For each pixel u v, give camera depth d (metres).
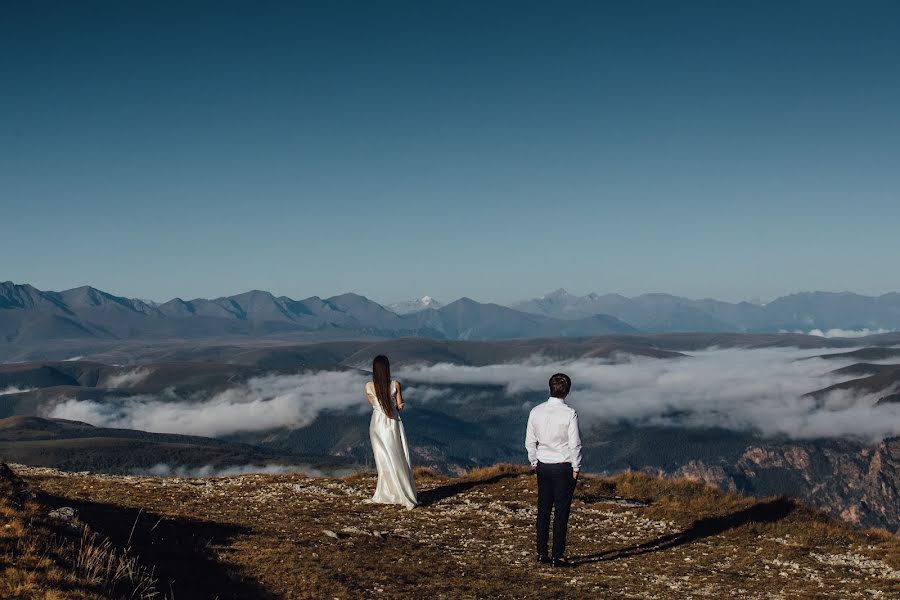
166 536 16.11
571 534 20.00
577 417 16.08
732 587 15.17
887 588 15.22
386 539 18.28
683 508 23.11
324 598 12.70
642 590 14.80
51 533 12.16
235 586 12.90
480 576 15.11
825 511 23.22
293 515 20.98
